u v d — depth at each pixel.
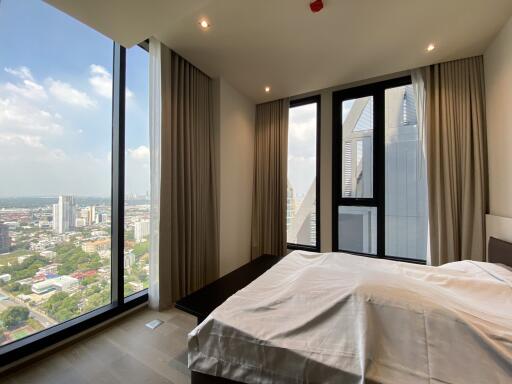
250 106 3.35
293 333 0.95
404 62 2.35
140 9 1.37
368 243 2.89
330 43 2.07
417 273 1.51
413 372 0.75
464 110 2.23
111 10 1.37
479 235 2.11
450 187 2.26
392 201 2.78
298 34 1.96
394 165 2.76
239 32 1.94
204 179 2.64
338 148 3.04
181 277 2.31
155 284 2.12
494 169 2.00
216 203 2.74
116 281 1.98
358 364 0.79
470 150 2.20
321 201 3.08
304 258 1.91
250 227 3.40
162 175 2.08
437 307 0.88
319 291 1.13
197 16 1.76
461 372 0.73
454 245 2.23
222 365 0.99
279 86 2.92
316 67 2.47
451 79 2.30
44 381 1.34
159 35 1.98
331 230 3.03
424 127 2.41
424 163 2.55
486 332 0.82
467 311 0.94
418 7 1.65
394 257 2.76
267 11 1.71
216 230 2.71
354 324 0.91
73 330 1.67
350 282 1.12
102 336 1.75
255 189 3.46
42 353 1.50
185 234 2.38
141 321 1.95
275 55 2.26
